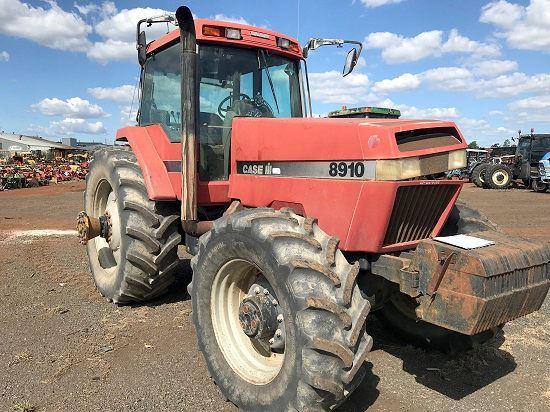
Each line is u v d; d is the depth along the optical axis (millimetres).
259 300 2973
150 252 4441
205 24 4281
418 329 3916
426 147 2936
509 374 3586
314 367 2488
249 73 4605
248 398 2908
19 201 15859
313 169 3203
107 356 3764
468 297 2590
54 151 65750
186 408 3059
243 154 3715
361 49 4715
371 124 2926
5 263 6680
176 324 4418
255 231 2820
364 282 3211
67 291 5410
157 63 5016
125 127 5043
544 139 21156
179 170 4445
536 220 11266
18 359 3674
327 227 3104
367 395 3264
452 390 3344
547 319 4730
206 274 3254
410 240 3168
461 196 18375
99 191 5367
